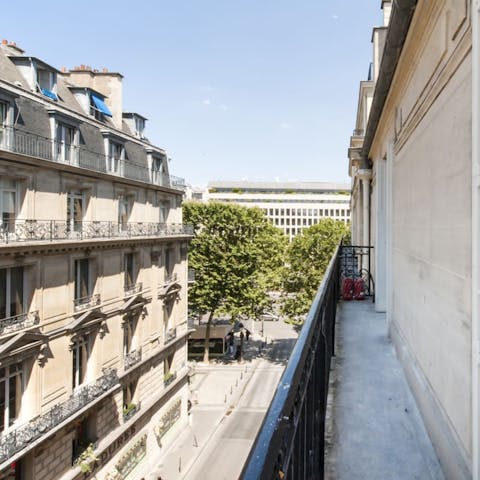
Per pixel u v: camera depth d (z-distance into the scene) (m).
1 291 13.80
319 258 39.81
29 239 14.06
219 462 23.33
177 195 27.66
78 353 17.25
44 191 15.13
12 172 13.80
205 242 35.22
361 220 16.98
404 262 5.54
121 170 20.81
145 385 22.70
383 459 3.37
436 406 3.52
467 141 2.72
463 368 2.80
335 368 5.42
